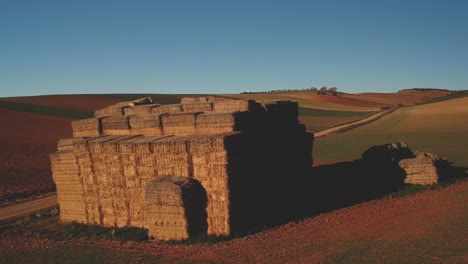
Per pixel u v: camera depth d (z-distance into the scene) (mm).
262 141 25156
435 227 19672
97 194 26531
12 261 21219
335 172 33312
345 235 20203
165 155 23391
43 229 27609
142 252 20609
